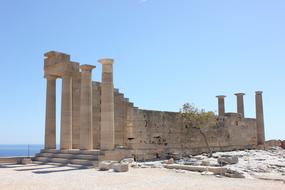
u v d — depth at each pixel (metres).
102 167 23.81
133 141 32.69
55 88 33.53
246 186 16.45
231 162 26.48
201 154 39.16
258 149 50.22
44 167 25.84
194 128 39.78
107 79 28.72
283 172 24.23
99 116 34.09
